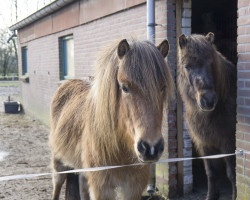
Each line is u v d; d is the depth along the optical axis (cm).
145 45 213
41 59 1001
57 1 732
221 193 444
